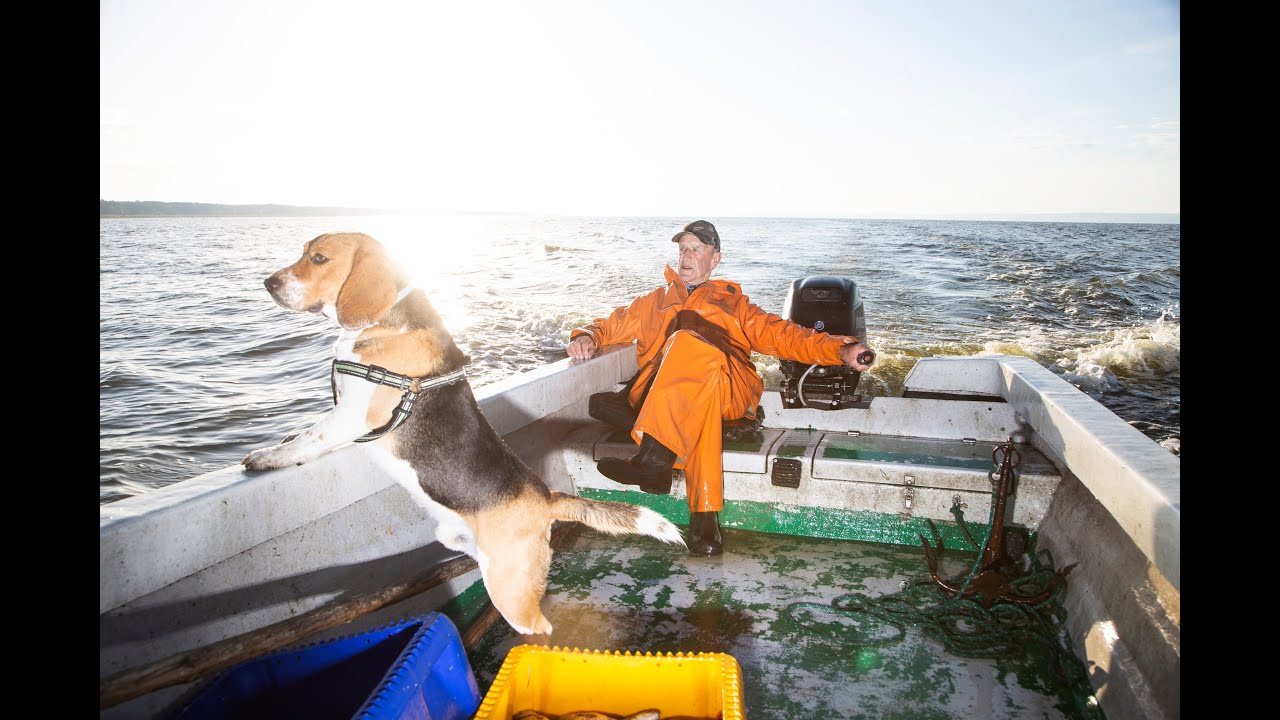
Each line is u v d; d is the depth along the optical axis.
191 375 9.54
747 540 3.79
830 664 2.76
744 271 24.92
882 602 3.16
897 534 3.62
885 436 4.13
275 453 2.42
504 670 2.14
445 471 2.49
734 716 1.92
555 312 15.05
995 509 3.27
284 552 2.45
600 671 2.22
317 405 8.19
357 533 2.76
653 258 32.47
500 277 23.33
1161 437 7.79
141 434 7.17
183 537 2.07
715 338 3.82
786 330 3.86
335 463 2.60
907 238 47.06
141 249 40.84
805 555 3.60
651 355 3.97
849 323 4.50
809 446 3.89
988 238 47.41
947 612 3.04
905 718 2.46
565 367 4.12
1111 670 2.37
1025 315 15.85
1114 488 2.44
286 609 2.45
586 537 3.91
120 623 1.94
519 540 2.55
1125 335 13.14
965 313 16.11
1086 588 2.78
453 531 2.70
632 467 3.35
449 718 2.09
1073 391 3.39
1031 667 2.73
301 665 2.13
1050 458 3.57
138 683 1.91
